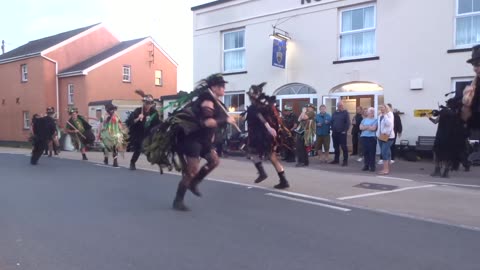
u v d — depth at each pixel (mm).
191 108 6125
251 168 11336
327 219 6012
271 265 4285
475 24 12422
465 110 3143
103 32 32469
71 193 7805
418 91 13234
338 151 12297
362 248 4805
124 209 6543
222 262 4359
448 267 4246
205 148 6277
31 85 30469
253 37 17266
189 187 6418
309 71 15617
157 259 4438
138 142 10797
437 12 12867
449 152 4234
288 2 16109
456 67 12570
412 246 4879
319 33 15328
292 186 8461
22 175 10070
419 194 7762
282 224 5746
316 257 4520
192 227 5586
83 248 4773
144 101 10641
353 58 14570
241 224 5734
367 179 9461
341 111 12062
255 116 8023
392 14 13680
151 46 31844
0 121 33844
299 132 11750
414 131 13305
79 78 28719
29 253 4617
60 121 29906
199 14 19375
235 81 17922
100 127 12812
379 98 14148
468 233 5391
